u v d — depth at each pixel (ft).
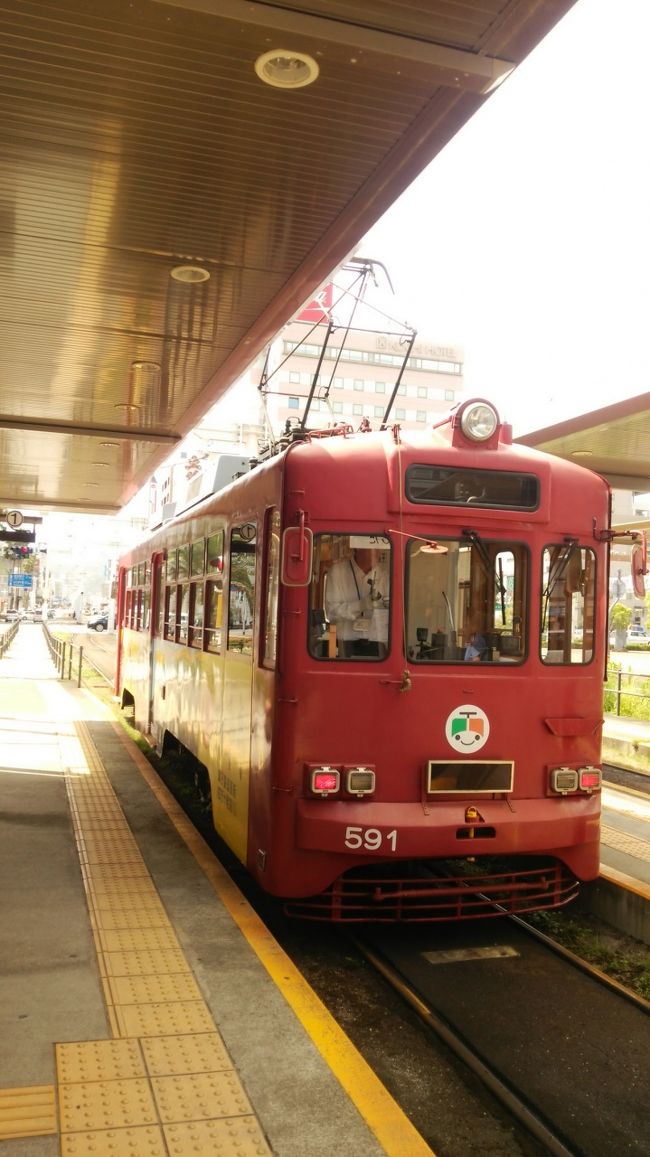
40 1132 9.98
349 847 17.24
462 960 18.45
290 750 17.65
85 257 22.89
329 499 17.99
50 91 15.60
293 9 13.47
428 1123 12.54
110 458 51.06
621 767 39.01
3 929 16.34
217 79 15.11
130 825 24.29
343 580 17.99
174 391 36.17
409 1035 15.16
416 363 247.09
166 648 33.81
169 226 20.99
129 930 16.43
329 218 20.48
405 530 18.12
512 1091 13.55
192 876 19.85
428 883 18.51
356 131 16.75
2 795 27.58
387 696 17.85
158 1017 12.92
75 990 13.76
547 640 19.02
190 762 32.63
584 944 19.47
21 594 285.43
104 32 13.91
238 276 24.02
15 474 58.13
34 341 29.96
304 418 22.74
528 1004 16.49
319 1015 13.20
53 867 20.27
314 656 17.79
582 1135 12.51
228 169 18.29
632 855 23.16
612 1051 14.83
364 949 18.61
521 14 13.50
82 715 48.67
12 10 13.41
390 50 14.06
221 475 28.07
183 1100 10.79
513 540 18.78
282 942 19.35
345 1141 10.17
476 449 18.74
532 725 18.63
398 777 17.78
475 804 18.08
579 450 38.14
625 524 46.44
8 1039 12.12
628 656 106.63
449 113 16.08
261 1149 9.95
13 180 18.88
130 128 16.76
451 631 18.34
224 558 23.66
